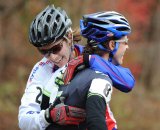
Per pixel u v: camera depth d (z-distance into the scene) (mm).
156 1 45688
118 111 30781
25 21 31516
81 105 7504
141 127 30875
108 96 7355
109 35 7668
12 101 29438
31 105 8203
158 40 47656
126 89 7688
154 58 47469
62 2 26797
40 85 8359
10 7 32719
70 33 8344
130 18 45000
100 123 7109
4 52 40531
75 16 31047
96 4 38188
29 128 7926
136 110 33844
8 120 26938
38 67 8562
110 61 7840
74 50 8461
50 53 8305
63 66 8148
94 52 7824
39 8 31062
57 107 7555
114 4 41188
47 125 7730
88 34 7781
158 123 31859
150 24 47094
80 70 7707
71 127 7535
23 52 39531
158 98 39219
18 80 32188
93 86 7340
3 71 39406
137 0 44875
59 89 7840
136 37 46312
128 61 45000
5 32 40688
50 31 8133
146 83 46500
